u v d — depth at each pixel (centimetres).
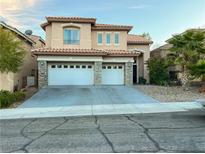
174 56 2508
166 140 799
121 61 2836
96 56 2706
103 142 786
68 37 2886
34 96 2084
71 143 782
